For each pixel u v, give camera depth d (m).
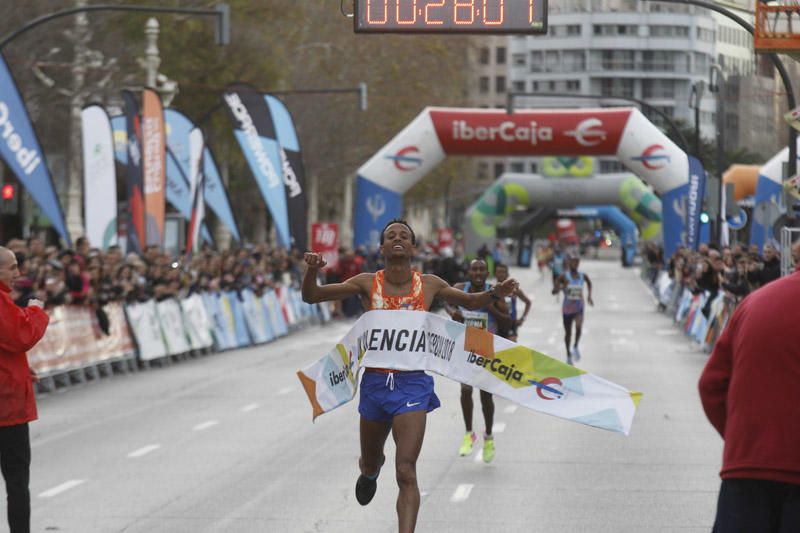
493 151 116.06
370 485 24.62
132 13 130.62
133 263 67.94
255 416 47.34
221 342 79.50
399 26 41.84
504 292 23.44
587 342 85.44
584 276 70.69
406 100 167.50
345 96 162.00
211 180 100.12
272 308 90.44
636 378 61.22
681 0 52.00
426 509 29.47
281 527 27.62
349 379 23.83
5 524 27.70
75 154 117.56
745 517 15.51
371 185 119.19
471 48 190.12
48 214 64.88
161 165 79.19
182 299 73.19
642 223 191.00
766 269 61.88
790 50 38.88
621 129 110.44
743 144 124.44
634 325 102.75
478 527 27.45
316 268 23.08
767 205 67.44
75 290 58.94
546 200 193.00
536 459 36.66
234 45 144.50
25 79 107.38
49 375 55.50
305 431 43.12
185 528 27.58
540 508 29.52
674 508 29.42
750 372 15.54
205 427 44.25
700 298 85.56
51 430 43.72
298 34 148.25
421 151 118.25
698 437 40.94
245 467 35.66
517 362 23.47
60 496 31.44
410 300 23.42
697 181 99.75
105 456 37.81
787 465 15.20
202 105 146.88
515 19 41.75
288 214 96.88
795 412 15.26
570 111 112.88
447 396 53.16
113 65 119.88
